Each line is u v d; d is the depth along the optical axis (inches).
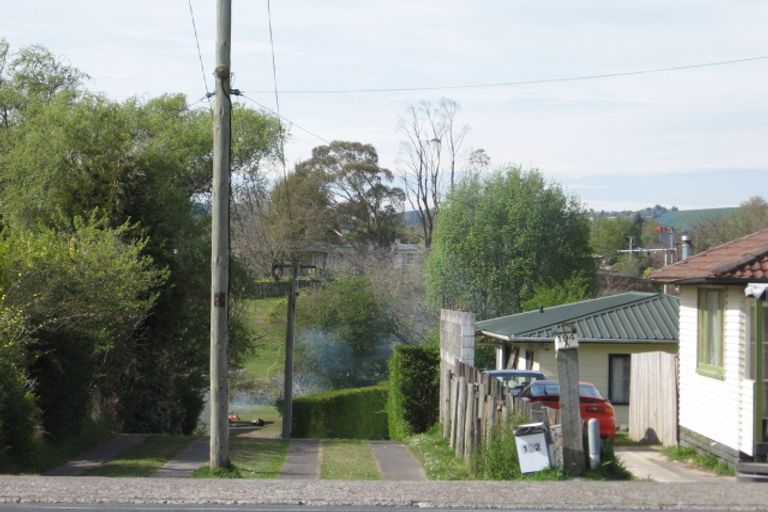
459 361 826.2
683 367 749.3
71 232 1010.7
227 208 646.5
